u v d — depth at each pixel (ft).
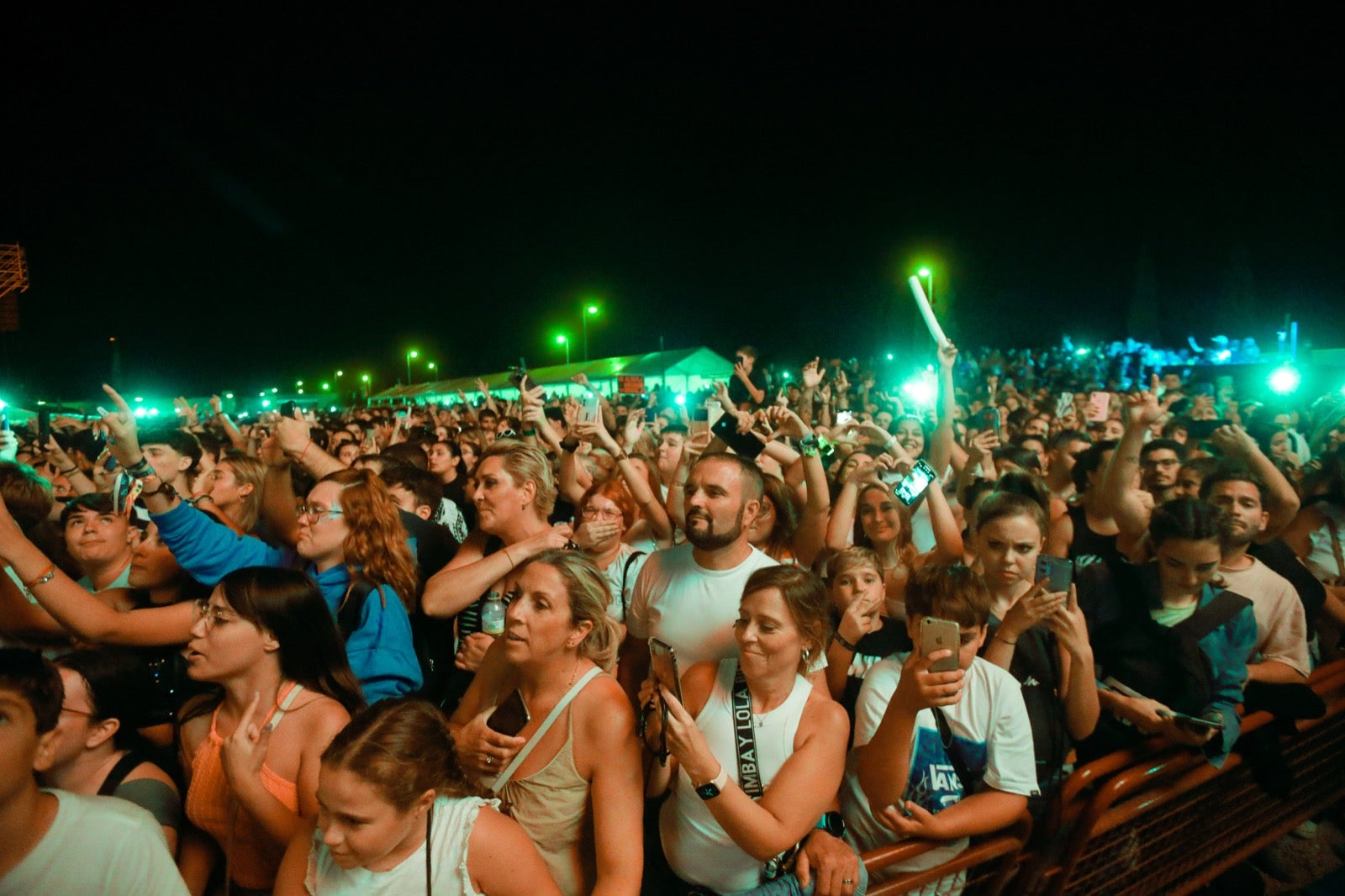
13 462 13.33
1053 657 9.84
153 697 7.89
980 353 84.58
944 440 16.22
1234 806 11.60
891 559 13.83
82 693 7.26
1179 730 9.84
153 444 13.01
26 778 5.52
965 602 8.30
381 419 45.29
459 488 22.15
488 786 7.45
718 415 20.76
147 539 10.96
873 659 10.37
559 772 7.31
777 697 7.72
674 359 107.24
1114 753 9.93
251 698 7.59
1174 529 10.46
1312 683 12.20
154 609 9.50
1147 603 10.89
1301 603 12.42
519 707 7.66
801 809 7.12
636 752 7.32
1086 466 16.38
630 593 11.07
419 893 6.00
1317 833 13.91
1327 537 15.64
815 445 13.85
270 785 7.40
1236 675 10.57
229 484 14.20
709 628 9.61
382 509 10.25
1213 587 11.15
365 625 9.73
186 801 7.80
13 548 8.32
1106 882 10.11
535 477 11.59
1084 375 73.87
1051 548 15.40
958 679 7.18
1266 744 11.47
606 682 7.47
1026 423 33.40
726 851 7.57
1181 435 25.99
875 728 8.86
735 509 9.37
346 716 7.62
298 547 10.46
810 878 7.58
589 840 7.64
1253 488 12.82
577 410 19.94
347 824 5.77
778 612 7.39
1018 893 9.20
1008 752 8.46
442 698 12.12
